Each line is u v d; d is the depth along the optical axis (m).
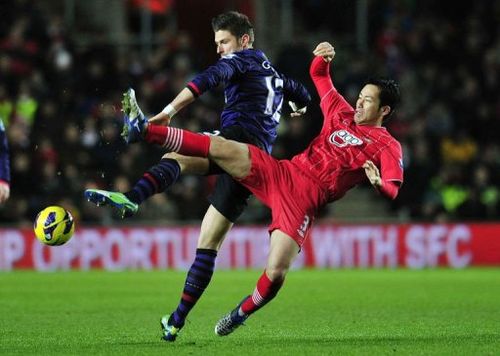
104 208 67.56
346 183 26.91
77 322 32.88
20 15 75.94
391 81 27.73
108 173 67.62
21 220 66.19
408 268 66.25
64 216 25.88
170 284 51.16
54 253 64.88
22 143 67.44
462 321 33.22
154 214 69.81
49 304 39.84
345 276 57.94
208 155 25.81
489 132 77.56
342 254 67.19
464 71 79.88
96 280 54.22
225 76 26.56
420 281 53.50
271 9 85.31
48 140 68.31
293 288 48.59
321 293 45.59
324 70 29.00
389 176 26.61
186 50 76.31
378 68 80.25
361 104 27.62
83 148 68.38
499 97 79.00
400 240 67.25
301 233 26.09
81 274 59.81
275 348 25.70
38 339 27.97
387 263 67.19
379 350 25.27
